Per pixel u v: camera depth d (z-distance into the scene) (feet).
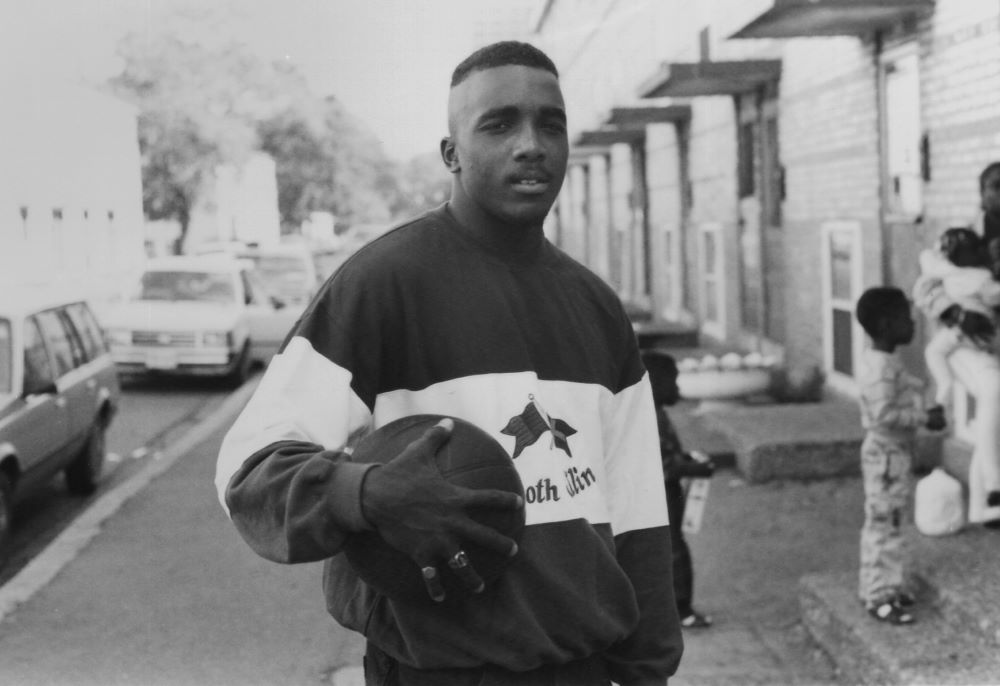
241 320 52.11
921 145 25.96
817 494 26.48
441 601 5.70
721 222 46.65
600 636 6.31
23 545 26.40
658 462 7.29
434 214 6.67
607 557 6.49
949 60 24.53
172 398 48.88
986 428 19.93
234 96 49.47
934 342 20.75
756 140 40.45
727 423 30.42
